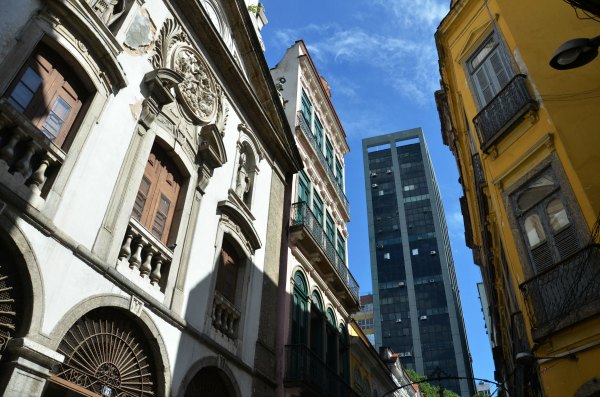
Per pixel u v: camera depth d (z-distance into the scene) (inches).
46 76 303.1
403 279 3213.6
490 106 421.7
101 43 331.9
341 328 749.9
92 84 331.0
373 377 904.3
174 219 408.8
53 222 280.2
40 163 282.7
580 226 306.7
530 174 361.1
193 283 404.2
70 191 296.5
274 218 604.1
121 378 313.9
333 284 731.4
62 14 309.6
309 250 657.0
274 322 538.3
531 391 371.6
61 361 259.4
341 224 904.9
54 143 297.6
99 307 304.0
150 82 390.0
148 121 382.3
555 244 325.1
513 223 365.1
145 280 350.6
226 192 495.2
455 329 2913.4
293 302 582.2
